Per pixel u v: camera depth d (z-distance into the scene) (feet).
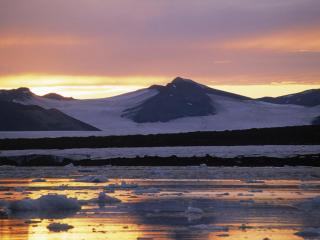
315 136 408.46
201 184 149.18
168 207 101.45
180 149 354.33
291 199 113.19
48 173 201.98
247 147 365.20
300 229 79.20
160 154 306.76
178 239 72.49
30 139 435.94
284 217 89.56
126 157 288.30
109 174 192.85
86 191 131.95
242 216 90.63
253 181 156.25
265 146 375.86
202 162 253.65
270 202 108.17
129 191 130.93
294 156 272.92
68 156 301.43
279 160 252.21
